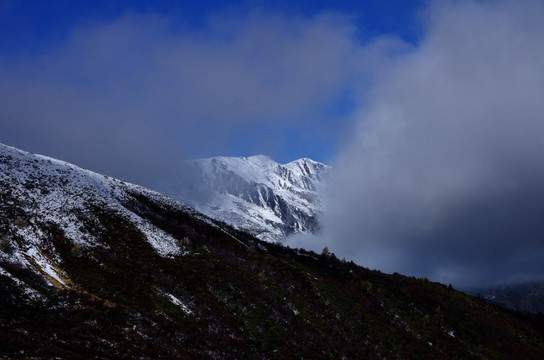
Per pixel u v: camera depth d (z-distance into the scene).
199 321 52.62
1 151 84.88
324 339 60.88
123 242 69.31
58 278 51.09
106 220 74.06
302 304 71.44
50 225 63.44
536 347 88.69
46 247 57.22
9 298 39.91
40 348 34.22
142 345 42.19
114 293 51.81
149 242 73.31
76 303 45.25
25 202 67.19
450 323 86.94
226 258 80.50
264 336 55.53
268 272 81.06
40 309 41.19
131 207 88.44
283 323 60.97
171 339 46.03
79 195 79.75
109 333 42.09
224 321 55.34
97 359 36.41
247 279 72.31
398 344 68.62
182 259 71.50
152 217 88.06
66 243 60.59
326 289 83.81
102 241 66.31
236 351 49.06
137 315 47.72
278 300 69.25
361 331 69.56
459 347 75.94
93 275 54.75
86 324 41.88
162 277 60.62
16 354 31.86
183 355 43.38
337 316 72.31
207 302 58.88
